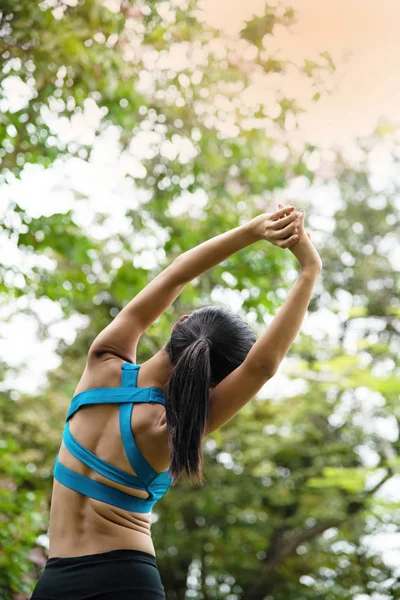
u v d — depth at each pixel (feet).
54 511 7.77
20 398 38.37
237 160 22.95
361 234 47.21
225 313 7.84
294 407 40.78
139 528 7.65
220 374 7.70
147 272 22.81
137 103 20.45
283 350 7.47
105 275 28.04
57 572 7.52
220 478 41.78
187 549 41.60
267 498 43.93
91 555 7.45
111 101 20.40
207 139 21.59
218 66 20.02
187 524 43.39
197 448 7.23
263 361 7.41
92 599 7.33
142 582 7.43
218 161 22.21
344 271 47.39
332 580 43.47
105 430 7.64
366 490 39.65
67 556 7.53
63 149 21.06
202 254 7.80
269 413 41.83
